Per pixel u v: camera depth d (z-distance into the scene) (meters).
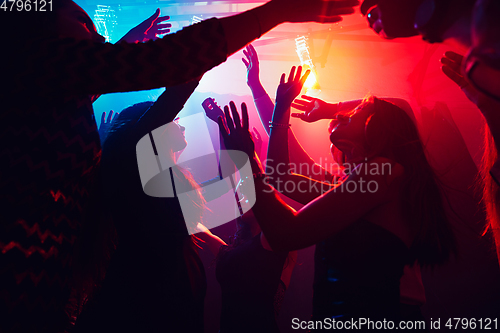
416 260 1.13
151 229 1.29
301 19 0.82
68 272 0.77
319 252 1.16
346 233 1.06
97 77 0.70
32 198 0.70
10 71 0.67
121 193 1.25
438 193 1.16
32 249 0.69
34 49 0.68
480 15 0.42
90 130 0.80
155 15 1.42
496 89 0.44
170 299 1.27
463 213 3.28
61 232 0.75
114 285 1.25
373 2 0.68
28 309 0.69
